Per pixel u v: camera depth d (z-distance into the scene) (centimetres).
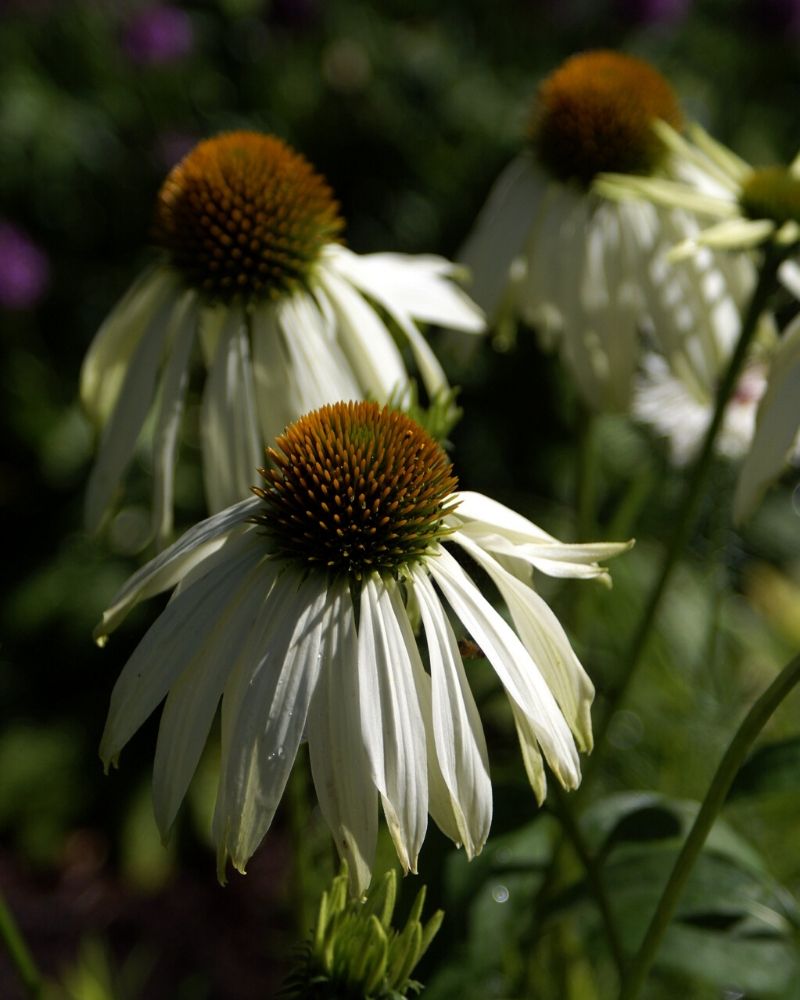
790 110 155
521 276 74
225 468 67
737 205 69
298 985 58
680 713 80
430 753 58
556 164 74
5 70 143
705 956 65
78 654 124
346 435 59
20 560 128
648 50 153
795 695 86
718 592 77
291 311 68
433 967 65
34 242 142
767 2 144
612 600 83
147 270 70
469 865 66
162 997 108
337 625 58
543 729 57
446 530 59
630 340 73
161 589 60
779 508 108
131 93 146
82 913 114
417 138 142
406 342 71
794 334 66
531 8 146
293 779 66
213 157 69
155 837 116
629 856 67
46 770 120
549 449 123
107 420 70
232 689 58
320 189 70
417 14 156
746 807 78
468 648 59
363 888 56
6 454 133
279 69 149
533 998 73
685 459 75
